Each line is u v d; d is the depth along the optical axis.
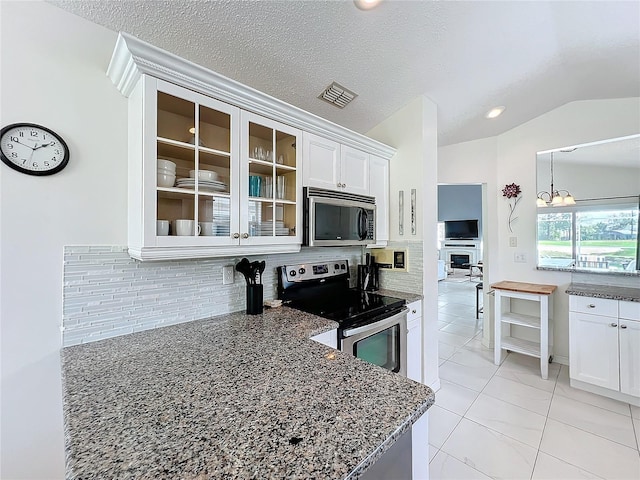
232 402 0.84
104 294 1.35
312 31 1.55
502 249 3.24
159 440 0.68
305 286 2.19
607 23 1.69
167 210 1.41
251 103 1.53
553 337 2.94
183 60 1.24
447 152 3.55
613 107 2.57
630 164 2.56
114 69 1.27
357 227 2.15
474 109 2.66
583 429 1.91
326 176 1.98
